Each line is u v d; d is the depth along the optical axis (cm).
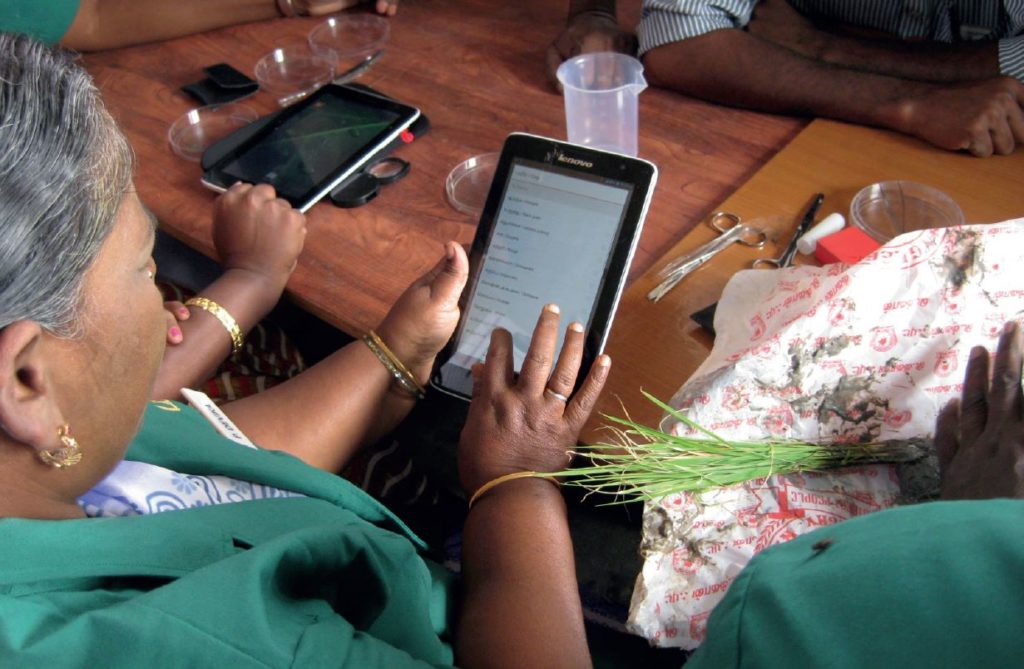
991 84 124
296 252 115
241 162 128
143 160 135
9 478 56
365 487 127
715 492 83
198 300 113
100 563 59
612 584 125
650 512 83
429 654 75
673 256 111
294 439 99
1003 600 36
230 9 167
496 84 147
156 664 54
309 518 75
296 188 123
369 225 121
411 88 147
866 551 41
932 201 115
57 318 51
